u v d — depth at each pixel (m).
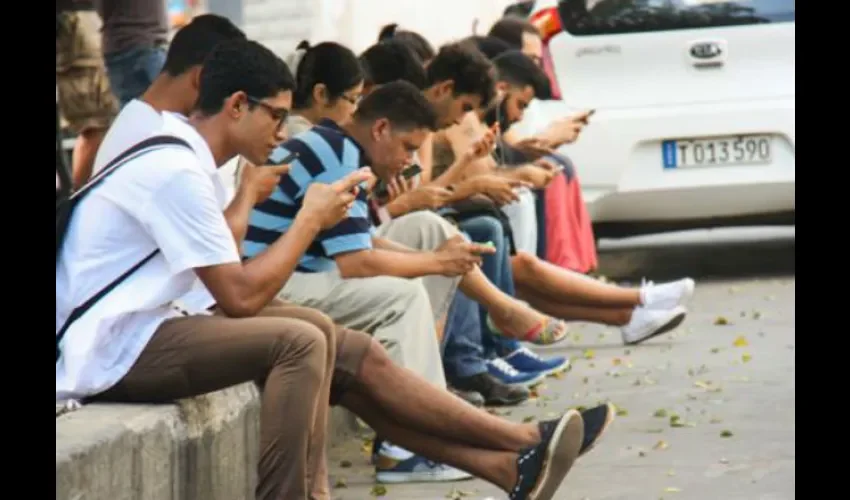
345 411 19.48
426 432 14.40
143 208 12.80
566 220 28.52
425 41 24.67
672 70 32.16
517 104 24.53
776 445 18.22
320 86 17.72
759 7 32.00
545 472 14.34
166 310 13.13
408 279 16.69
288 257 13.09
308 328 12.84
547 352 25.66
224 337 12.83
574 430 14.34
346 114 17.81
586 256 28.91
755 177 31.88
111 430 12.15
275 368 12.80
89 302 12.80
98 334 12.74
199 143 13.38
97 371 12.87
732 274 34.62
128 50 23.55
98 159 13.75
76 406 12.91
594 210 32.44
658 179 32.16
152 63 23.56
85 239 12.84
